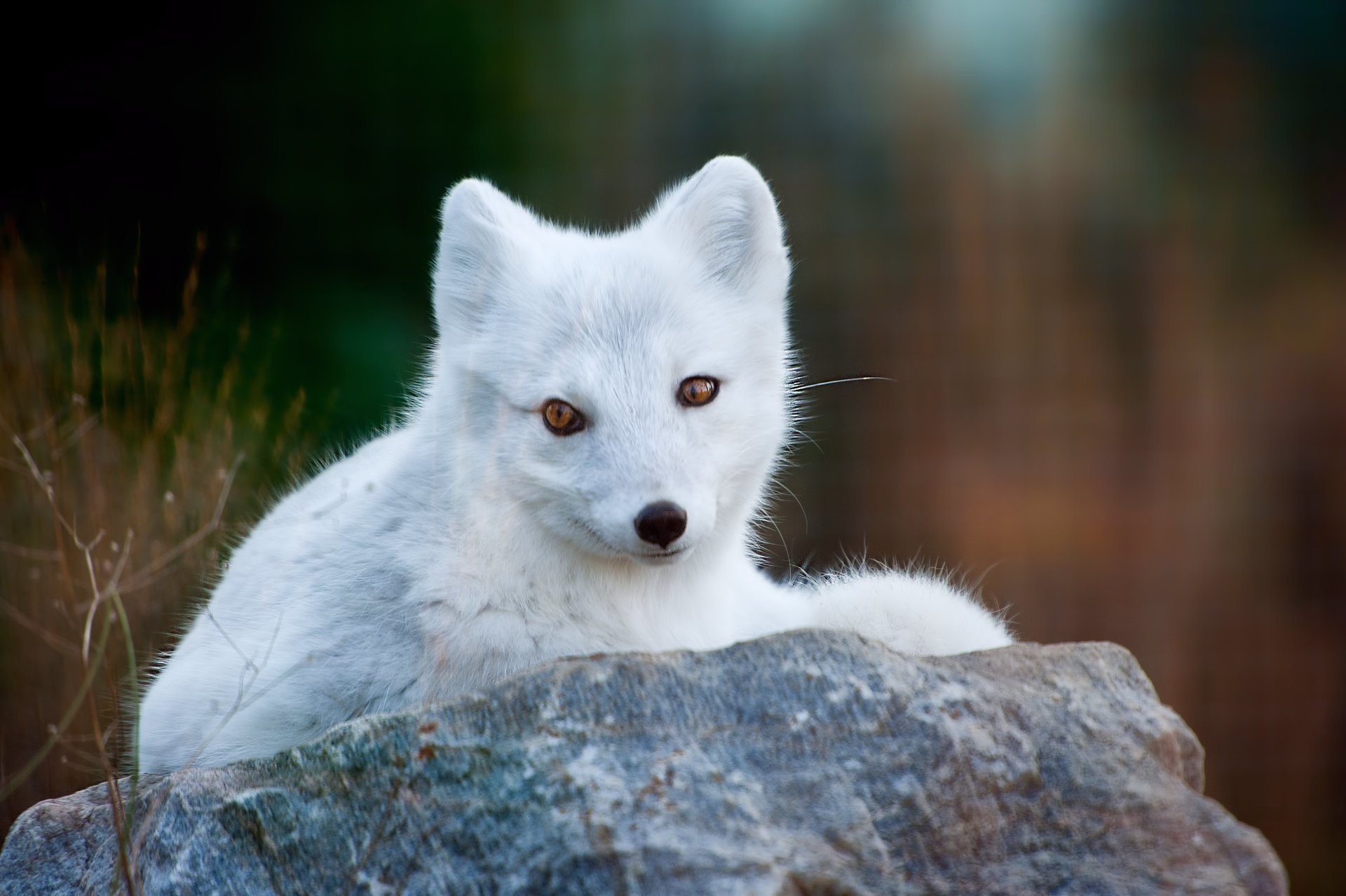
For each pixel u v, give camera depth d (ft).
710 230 22.47
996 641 21.54
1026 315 49.57
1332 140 48.96
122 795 18.07
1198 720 44.68
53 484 29.35
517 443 20.33
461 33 49.47
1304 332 49.26
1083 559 47.03
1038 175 49.88
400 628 20.03
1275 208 49.39
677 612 21.91
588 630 20.57
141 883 16.44
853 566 26.76
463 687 19.90
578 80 50.70
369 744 15.58
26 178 45.60
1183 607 46.60
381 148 48.96
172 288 45.24
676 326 20.86
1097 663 17.08
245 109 48.03
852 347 49.39
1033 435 48.91
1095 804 15.24
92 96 46.50
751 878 13.75
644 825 14.16
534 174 49.96
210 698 20.83
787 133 50.44
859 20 50.19
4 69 45.80
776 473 25.39
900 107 50.06
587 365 20.18
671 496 19.31
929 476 47.73
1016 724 15.69
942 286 49.75
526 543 20.45
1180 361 49.14
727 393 21.24
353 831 15.37
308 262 47.55
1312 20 48.39
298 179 48.21
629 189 50.34
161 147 47.03
